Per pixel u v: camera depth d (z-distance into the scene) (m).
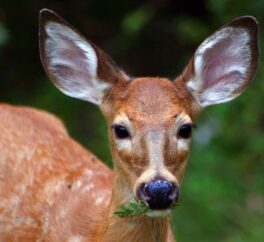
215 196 17.02
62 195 12.38
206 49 11.41
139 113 10.73
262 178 17.52
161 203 10.11
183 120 10.74
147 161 10.45
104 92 11.39
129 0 20.06
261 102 17.72
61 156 13.00
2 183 12.71
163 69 20.06
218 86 11.61
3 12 19.81
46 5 20.09
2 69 20.11
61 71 11.80
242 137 17.78
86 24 20.28
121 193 10.96
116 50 20.20
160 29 20.08
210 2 18.61
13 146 12.91
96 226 11.69
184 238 16.42
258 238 16.28
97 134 18.23
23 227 12.49
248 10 18.00
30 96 19.75
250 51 11.55
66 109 19.02
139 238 11.05
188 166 17.45
